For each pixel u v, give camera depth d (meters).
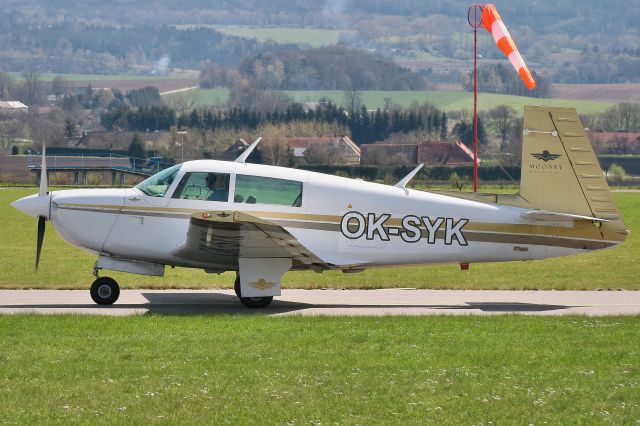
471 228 49.91
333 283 58.06
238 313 45.97
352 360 34.88
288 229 48.44
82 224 48.19
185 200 48.16
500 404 29.91
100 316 43.12
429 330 40.56
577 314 45.66
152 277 60.81
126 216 48.16
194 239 45.38
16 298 50.84
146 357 35.00
